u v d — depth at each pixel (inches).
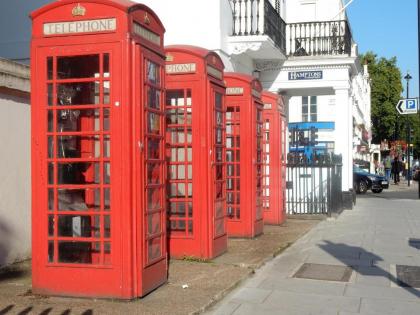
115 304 247.9
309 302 275.9
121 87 249.4
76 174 260.2
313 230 536.7
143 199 255.4
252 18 589.6
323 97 1347.2
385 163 2038.6
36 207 260.2
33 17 259.4
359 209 777.6
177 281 297.1
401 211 748.0
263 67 726.5
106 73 254.2
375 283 319.0
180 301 257.0
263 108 526.3
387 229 550.6
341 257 396.5
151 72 268.7
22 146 340.5
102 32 250.8
